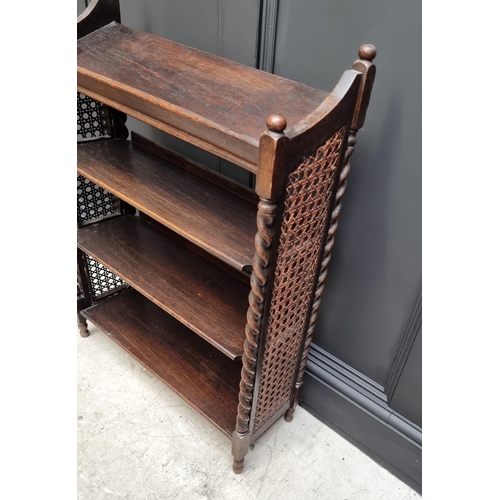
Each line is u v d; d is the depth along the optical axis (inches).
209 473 48.7
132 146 55.3
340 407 52.6
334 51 37.7
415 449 47.0
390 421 48.4
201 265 53.3
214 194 46.9
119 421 53.4
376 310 46.2
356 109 31.9
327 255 40.1
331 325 51.3
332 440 53.6
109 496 45.9
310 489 47.8
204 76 38.4
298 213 32.9
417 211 38.9
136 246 55.7
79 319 62.5
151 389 57.4
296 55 40.3
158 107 34.4
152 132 60.4
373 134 38.5
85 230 57.9
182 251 55.4
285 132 27.2
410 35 33.3
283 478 48.8
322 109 29.5
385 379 48.9
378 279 44.5
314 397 55.2
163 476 48.1
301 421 55.7
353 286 46.9
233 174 51.9
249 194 46.1
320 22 37.4
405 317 43.9
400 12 33.1
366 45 30.0
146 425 53.1
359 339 49.3
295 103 34.6
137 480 47.6
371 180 40.5
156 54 42.3
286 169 28.3
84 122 54.6
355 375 51.1
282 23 39.8
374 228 42.4
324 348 53.7
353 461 51.3
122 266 52.0
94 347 63.1
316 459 51.1
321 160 31.6
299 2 37.8
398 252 41.7
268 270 33.1
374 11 34.2
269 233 30.6
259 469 49.4
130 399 56.1
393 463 49.9
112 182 47.1
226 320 45.4
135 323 60.0
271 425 51.1
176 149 58.2
